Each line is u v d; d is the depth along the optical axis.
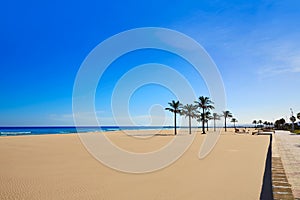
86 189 9.06
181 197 8.13
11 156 17.80
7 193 8.48
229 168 13.17
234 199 7.88
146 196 8.27
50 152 20.30
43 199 7.89
